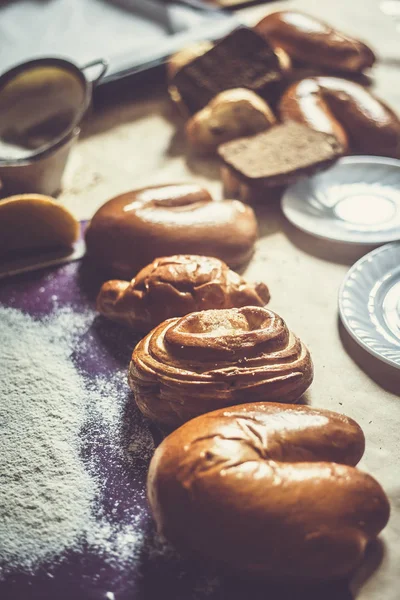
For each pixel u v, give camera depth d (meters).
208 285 0.50
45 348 0.53
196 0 1.03
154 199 0.58
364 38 0.98
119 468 0.45
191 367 0.43
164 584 0.39
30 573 0.40
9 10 1.08
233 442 0.38
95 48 0.95
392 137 0.71
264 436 0.38
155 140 0.81
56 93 0.74
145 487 0.44
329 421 0.40
